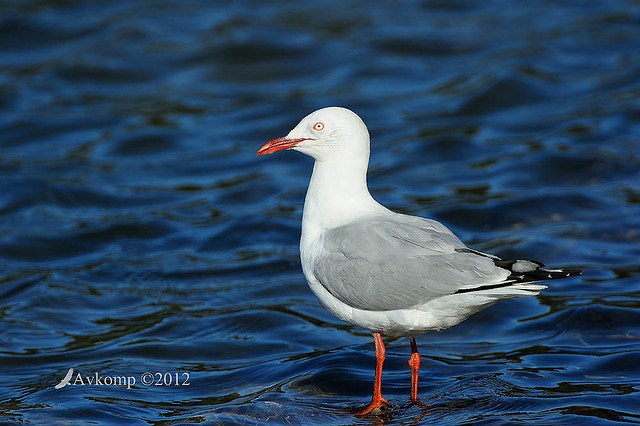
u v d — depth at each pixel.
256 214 16.11
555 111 19.61
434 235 9.24
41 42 23.84
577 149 17.44
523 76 20.86
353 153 9.98
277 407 9.66
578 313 11.86
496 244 14.31
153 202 17.05
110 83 22.19
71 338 12.05
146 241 15.55
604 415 8.98
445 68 22.20
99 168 18.44
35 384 10.63
